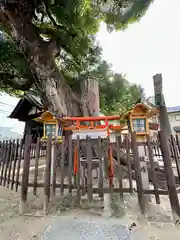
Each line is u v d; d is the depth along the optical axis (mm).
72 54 5445
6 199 2326
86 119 2500
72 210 1844
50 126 2164
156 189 1670
